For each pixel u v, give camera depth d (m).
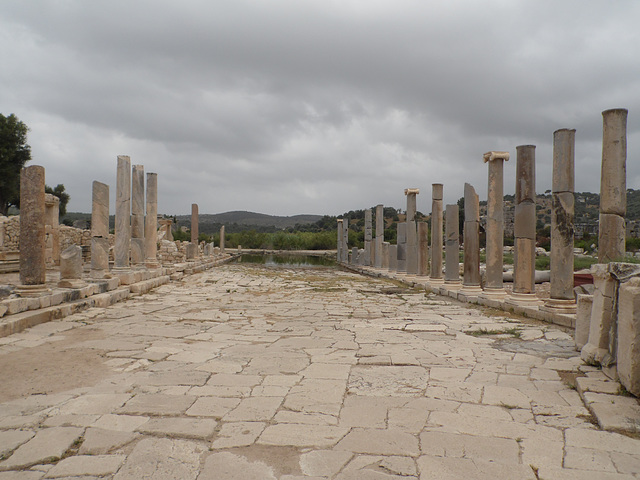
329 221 100.31
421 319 10.68
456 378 5.80
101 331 8.98
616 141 9.12
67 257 11.86
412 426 4.30
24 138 36.97
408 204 22.06
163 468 3.53
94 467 3.54
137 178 18.28
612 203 9.13
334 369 6.25
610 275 6.04
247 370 6.21
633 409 4.52
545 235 47.41
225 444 3.94
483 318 10.86
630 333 4.91
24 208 10.01
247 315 11.30
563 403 4.88
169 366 6.41
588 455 3.71
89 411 4.67
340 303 13.84
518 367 6.30
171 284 19.03
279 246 65.31
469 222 14.91
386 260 27.70
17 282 15.02
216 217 181.38
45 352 7.19
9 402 4.94
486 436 4.08
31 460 3.64
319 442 3.97
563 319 9.62
